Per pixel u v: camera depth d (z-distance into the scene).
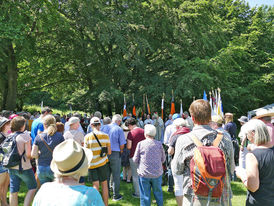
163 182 6.11
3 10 11.98
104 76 17.66
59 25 14.11
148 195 4.02
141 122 11.18
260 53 22.52
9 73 15.06
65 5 15.40
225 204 2.13
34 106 35.50
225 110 20.91
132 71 18.66
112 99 16.62
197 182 2.08
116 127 5.19
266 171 2.33
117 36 15.42
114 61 16.50
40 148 3.90
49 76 20.61
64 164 1.63
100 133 4.47
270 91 23.23
